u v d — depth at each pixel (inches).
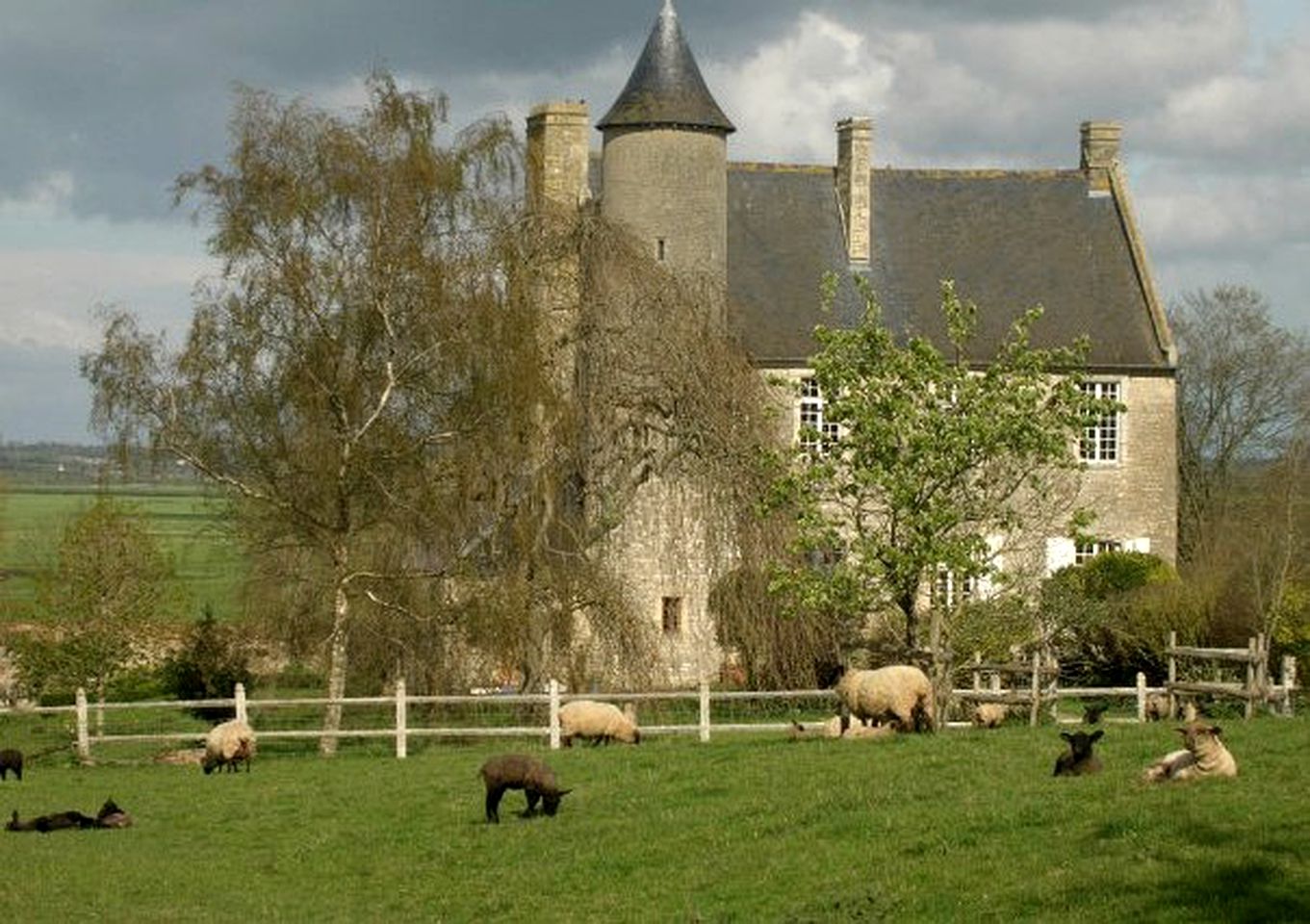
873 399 1230.3
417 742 1390.3
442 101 1419.8
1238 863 588.7
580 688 1411.2
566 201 1556.3
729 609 1481.3
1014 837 674.8
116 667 1700.3
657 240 1985.7
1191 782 729.6
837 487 1240.8
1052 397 1269.7
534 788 863.7
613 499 1481.3
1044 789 758.5
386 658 1445.6
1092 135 2268.7
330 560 1418.6
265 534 1424.7
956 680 1362.0
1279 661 1534.2
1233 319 2628.0
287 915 716.0
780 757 948.6
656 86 2001.7
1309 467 2060.8
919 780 822.5
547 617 1416.1
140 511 1763.0
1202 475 2605.8
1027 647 1353.3
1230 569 1729.8
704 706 1189.1
